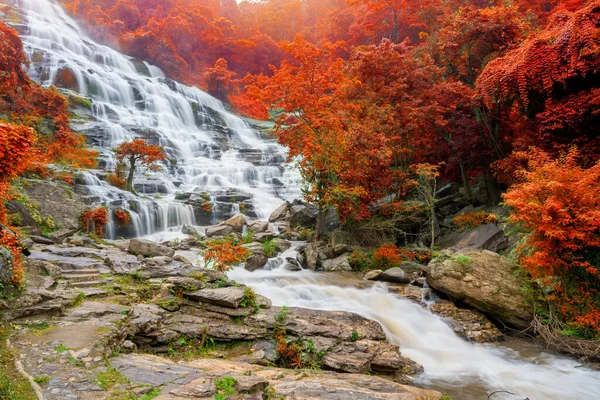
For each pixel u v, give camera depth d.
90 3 53.12
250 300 8.73
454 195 20.44
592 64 13.28
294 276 12.45
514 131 18.72
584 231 9.54
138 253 12.12
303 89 17.78
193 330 7.52
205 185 27.91
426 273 12.95
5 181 7.88
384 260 14.16
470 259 11.32
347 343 8.04
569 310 9.81
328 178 16.81
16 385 4.45
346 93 20.52
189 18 57.53
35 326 6.23
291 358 7.41
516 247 12.38
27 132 7.63
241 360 7.14
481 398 7.04
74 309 7.13
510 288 10.62
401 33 43.94
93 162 23.95
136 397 4.46
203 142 34.62
